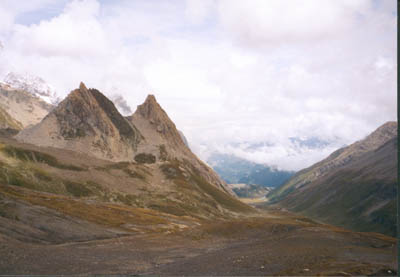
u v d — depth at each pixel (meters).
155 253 77.06
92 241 87.69
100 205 151.38
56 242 79.94
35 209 98.38
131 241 93.00
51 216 97.62
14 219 85.69
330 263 50.97
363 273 42.22
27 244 68.19
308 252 66.31
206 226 127.06
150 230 118.50
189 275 49.81
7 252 55.78
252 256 65.69
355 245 82.31
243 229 119.94
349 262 51.91
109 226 112.38
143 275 50.75
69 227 93.94
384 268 44.84
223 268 54.62
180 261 66.31
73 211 120.81
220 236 112.62
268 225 123.88
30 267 49.34
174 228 132.75
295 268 48.78
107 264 59.09
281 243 83.94
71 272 49.56
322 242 82.75
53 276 45.75
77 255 64.88
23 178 197.12
